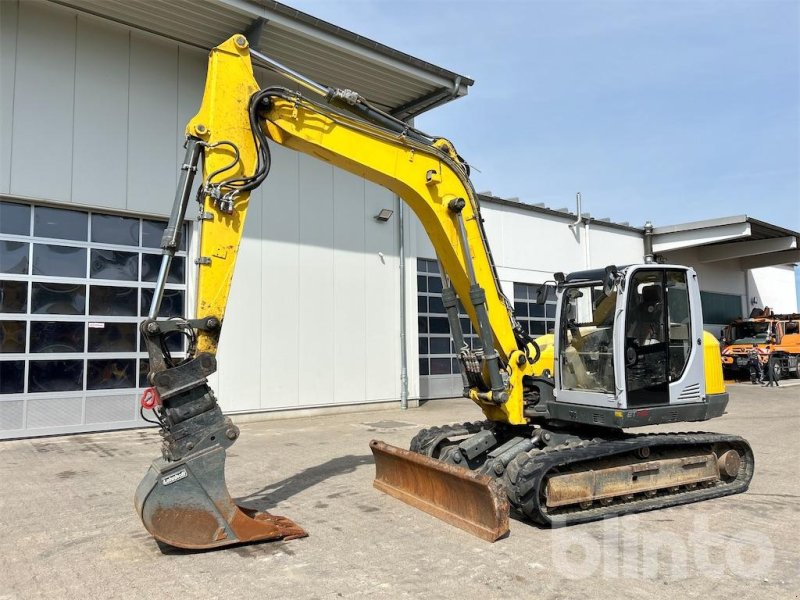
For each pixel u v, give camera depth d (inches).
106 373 413.1
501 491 199.6
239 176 201.6
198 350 190.1
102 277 415.2
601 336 245.4
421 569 172.2
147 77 432.8
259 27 418.0
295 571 170.6
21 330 384.8
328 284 516.4
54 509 233.8
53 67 394.3
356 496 251.4
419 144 233.6
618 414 227.5
